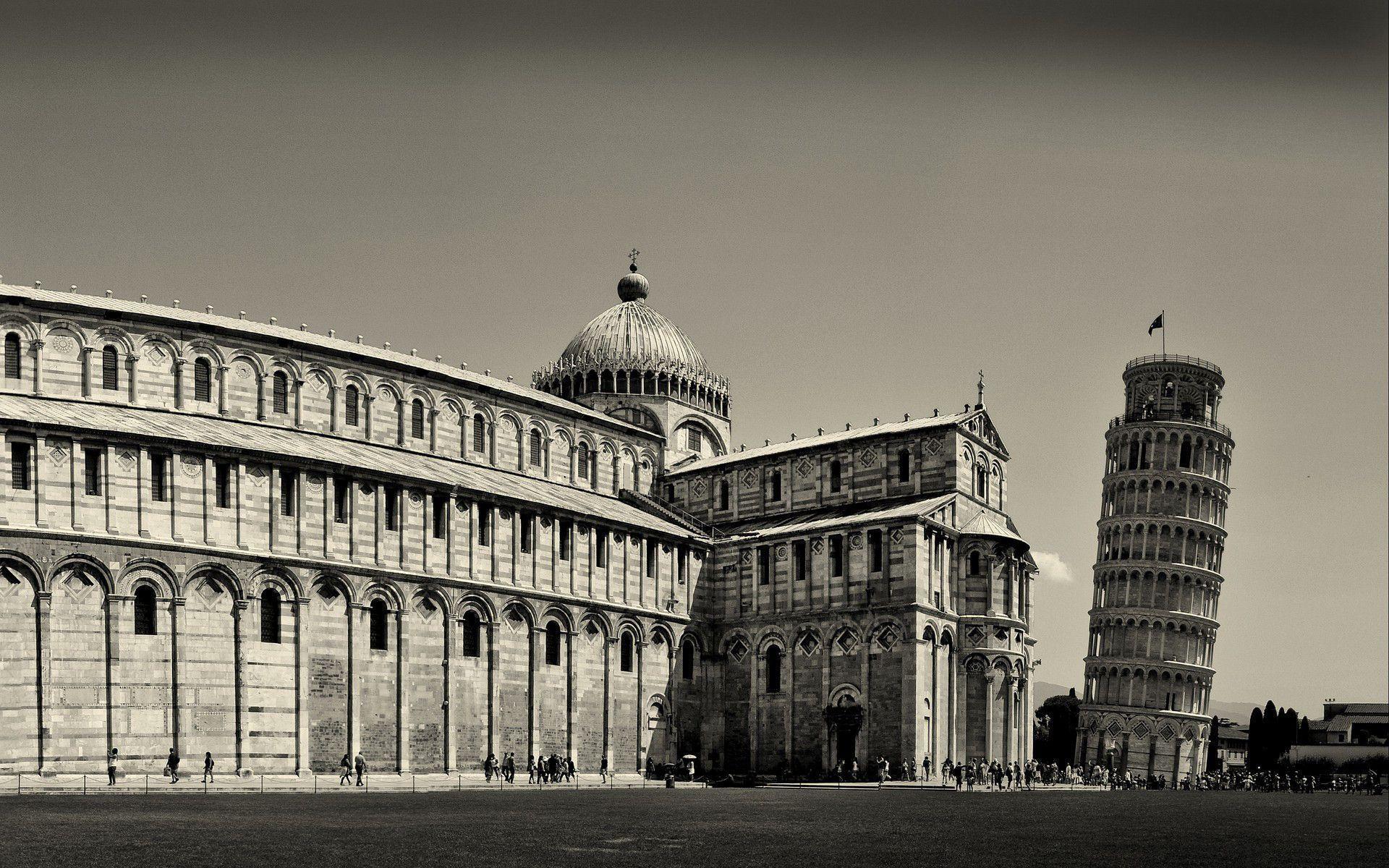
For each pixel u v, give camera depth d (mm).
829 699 111812
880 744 108000
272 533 88500
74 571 79812
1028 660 117438
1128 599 191625
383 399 111125
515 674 101562
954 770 103562
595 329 141875
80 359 95438
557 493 117250
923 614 108312
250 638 86125
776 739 114625
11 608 77562
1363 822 66188
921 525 109438
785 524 122188
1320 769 188250
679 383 140500
